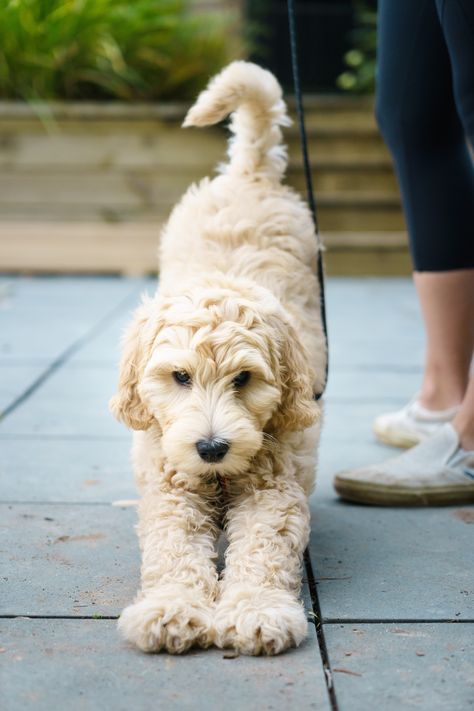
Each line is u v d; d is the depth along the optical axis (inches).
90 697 69.3
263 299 95.5
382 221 338.6
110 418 156.1
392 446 142.5
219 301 91.8
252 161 120.8
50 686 70.9
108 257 328.5
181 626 76.5
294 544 89.0
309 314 111.7
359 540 104.7
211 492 95.3
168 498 92.0
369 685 71.7
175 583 83.1
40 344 215.0
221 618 78.9
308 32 411.5
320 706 68.4
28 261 329.7
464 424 119.7
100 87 341.1
